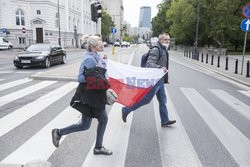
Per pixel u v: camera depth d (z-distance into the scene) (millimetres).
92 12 14000
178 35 49062
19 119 6164
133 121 6195
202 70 18312
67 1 59875
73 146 4672
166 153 4461
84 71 3957
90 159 4188
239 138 5227
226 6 35562
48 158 4199
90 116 4086
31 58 16500
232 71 16906
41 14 50938
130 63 21141
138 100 5758
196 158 4297
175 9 47469
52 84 10930
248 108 7660
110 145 4754
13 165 3867
